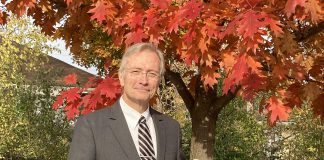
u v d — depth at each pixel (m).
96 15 4.20
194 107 6.11
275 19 3.58
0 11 5.37
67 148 14.34
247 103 12.87
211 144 6.03
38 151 14.09
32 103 14.02
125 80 2.74
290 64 3.97
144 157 2.70
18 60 14.49
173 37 4.18
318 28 4.65
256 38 3.47
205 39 3.95
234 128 12.68
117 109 2.77
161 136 2.86
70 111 4.67
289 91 4.45
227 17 3.96
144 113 2.79
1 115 13.59
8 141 13.68
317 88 4.46
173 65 10.54
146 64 2.70
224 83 3.83
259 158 13.23
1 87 13.76
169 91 14.20
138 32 4.09
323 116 5.25
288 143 13.43
